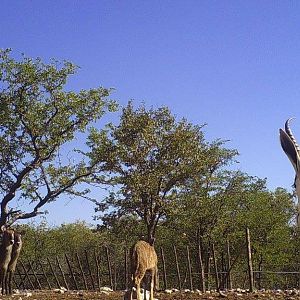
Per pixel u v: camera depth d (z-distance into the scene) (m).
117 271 44.28
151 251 16.62
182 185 31.06
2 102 24.84
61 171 26.17
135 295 16.34
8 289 22.72
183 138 30.41
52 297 20.72
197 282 37.75
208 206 35.88
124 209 30.30
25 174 25.53
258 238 39.91
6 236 22.34
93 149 28.84
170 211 29.94
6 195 25.34
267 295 19.80
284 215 40.72
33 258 48.47
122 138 29.67
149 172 29.55
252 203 40.19
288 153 6.66
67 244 52.75
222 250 38.50
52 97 25.31
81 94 25.83
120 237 32.88
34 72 24.70
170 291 23.05
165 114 31.06
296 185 6.61
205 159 31.66
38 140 25.84
